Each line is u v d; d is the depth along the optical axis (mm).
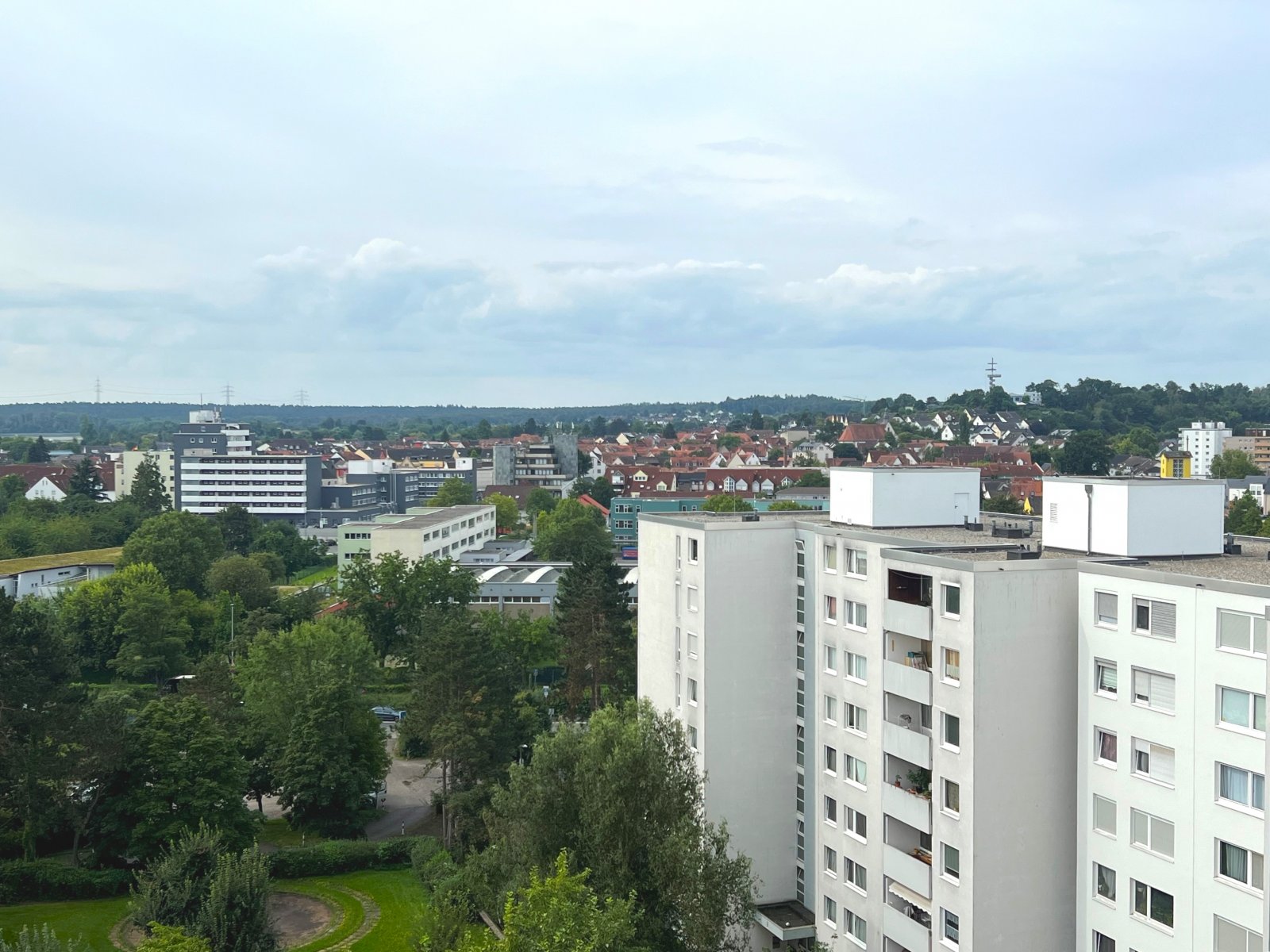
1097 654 42062
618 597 105438
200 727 75875
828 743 56094
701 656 60375
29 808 71375
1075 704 44031
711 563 59875
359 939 67812
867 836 52406
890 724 49969
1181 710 38188
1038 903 44031
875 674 51531
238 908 53812
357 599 138750
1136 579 40125
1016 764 43469
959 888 44031
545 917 40031
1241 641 36094
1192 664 37750
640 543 69312
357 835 85000
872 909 51844
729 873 48531
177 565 165375
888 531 62438
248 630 136375
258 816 80688
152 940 45938
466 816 76812
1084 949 42438
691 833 48719
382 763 90000
